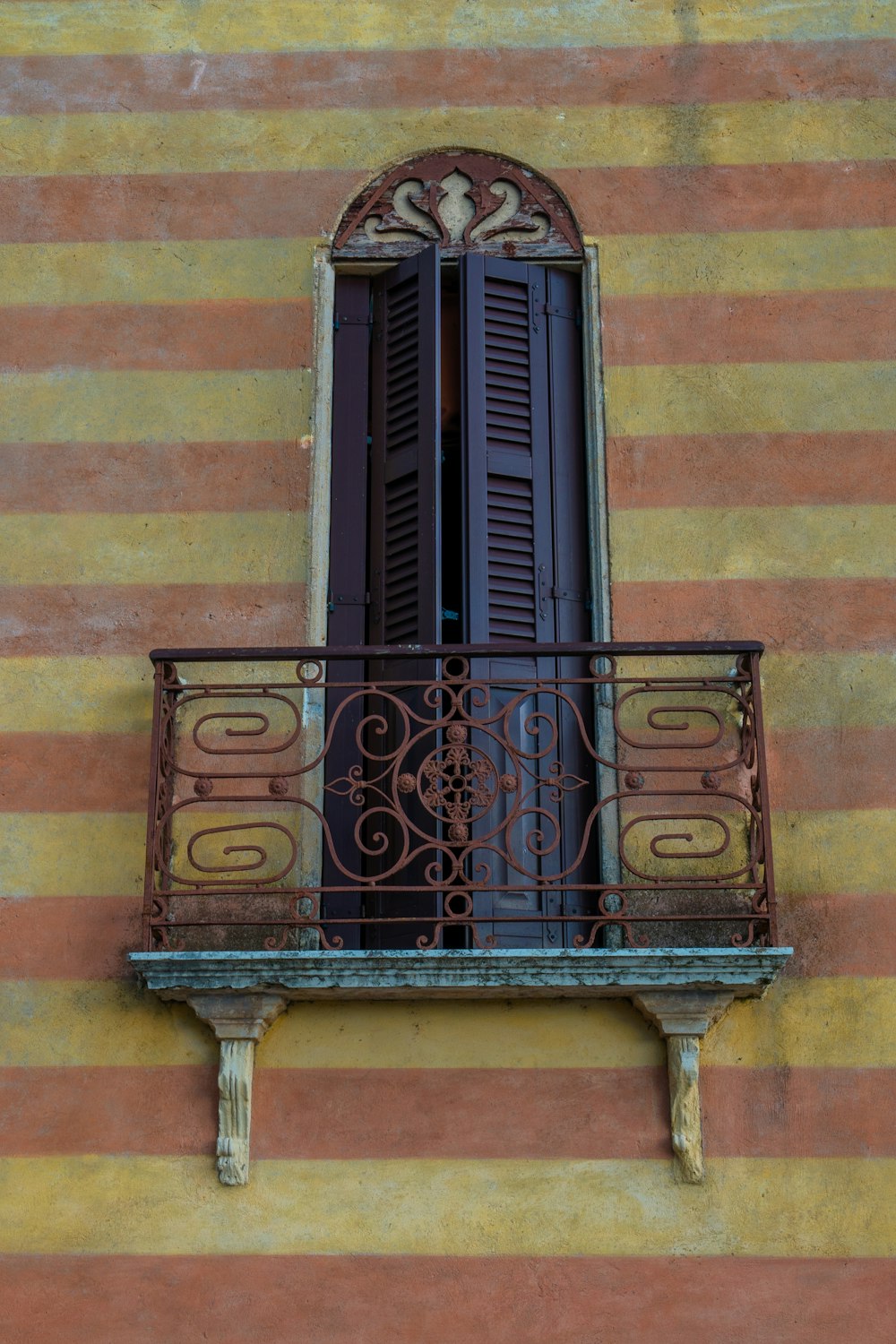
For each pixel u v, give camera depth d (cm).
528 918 923
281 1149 926
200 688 970
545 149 1141
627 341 1095
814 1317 891
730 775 998
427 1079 939
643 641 999
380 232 1131
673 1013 934
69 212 1132
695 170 1134
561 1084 938
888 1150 922
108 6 1180
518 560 1066
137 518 1061
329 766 1024
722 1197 913
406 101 1155
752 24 1168
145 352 1099
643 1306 894
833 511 1054
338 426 1102
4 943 970
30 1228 914
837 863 980
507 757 1027
